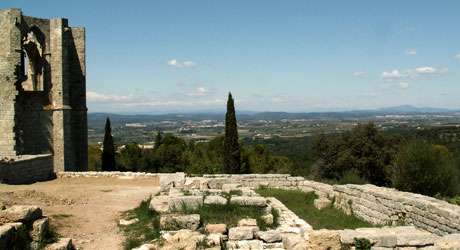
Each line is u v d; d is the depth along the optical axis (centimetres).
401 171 2417
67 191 2028
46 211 1462
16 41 3162
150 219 1379
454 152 4750
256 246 1131
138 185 2506
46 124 3391
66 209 1563
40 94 3409
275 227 1364
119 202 1828
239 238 1166
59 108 3403
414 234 1054
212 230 1216
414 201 1507
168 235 1135
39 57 3725
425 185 2238
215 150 5506
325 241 1038
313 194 2294
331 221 1759
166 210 1462
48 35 3456
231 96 4062
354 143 4081
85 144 3838
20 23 3192
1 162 2255
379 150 3903
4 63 3150
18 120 3166
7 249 930
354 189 1925
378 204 1716
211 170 4056
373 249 1029
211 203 1461
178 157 5606
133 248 1084
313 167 4453
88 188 2236
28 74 3766
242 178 2631
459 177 2417
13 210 1012
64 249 1018
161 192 2016
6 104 3128
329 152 4291
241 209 1442
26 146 3266
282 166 5166
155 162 5512
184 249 1030
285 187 2627
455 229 1283
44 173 2717
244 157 4938
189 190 1762
